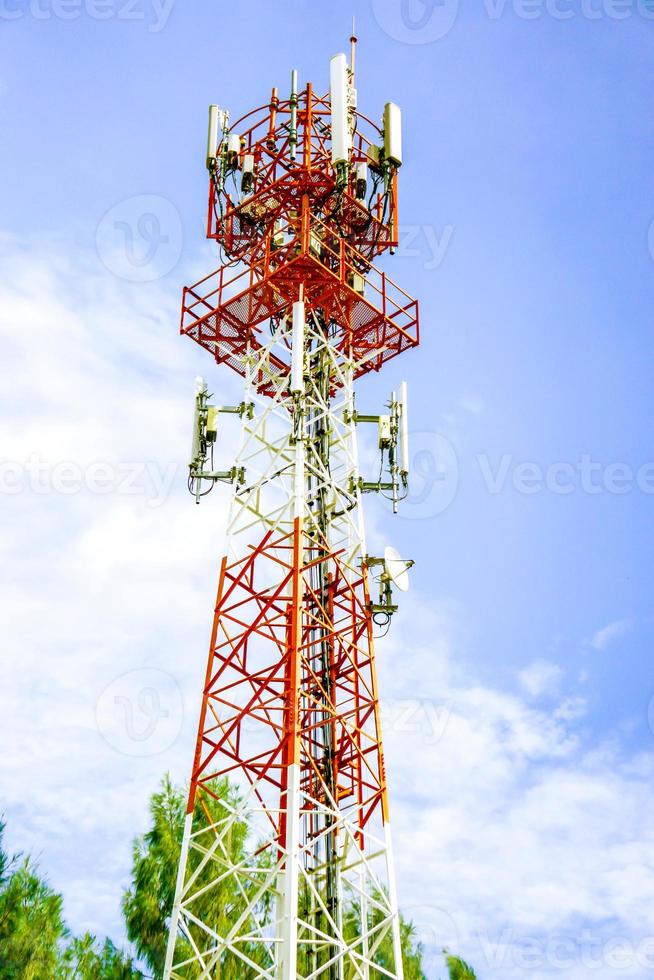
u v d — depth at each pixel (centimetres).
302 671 2283
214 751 2170
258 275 2677
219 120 2814
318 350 2612
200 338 2655
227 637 2288
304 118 2797
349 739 2281
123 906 2742
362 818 2184
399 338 2684
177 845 2806
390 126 2789
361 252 2789
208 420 2558
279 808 2091
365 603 2361
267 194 2688
